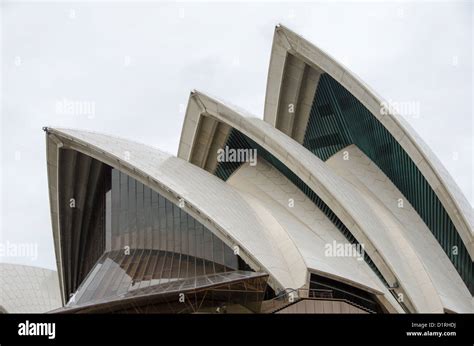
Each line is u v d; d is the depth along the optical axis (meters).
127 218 38.03
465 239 36.28
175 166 37.09
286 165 37.16
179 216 36.28
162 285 31.61
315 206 38.66
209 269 33.97
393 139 39.69
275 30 40.81
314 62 40.31
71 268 41.78
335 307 29.33
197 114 40.25
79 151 36.75
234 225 33.53
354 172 41.59
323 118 43.19
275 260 32.84
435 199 38.16
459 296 36.38
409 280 34.47
